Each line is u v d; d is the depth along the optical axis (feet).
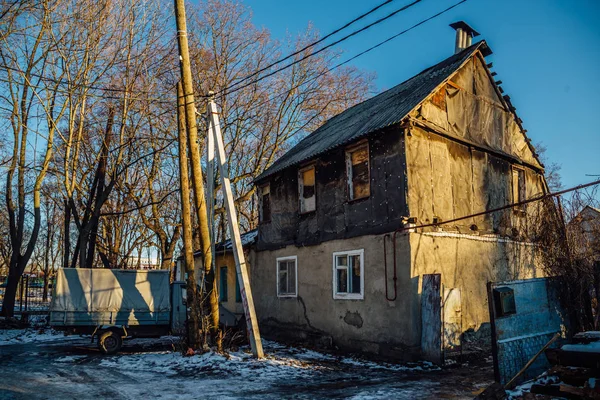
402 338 40.70
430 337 39.19
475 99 53.67
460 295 41.52
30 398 27.61
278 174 61.67
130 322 48.60
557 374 25.45
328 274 50.47
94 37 72.90
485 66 55.93
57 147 80.59
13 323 72.33
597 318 33.81
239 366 37.22
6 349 50.52
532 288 30.40
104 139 77.05
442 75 51.49
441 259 43.78
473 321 45.44
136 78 77.30
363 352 44.47
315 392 29.01
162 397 27.96
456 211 47.37
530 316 29.60
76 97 73.10
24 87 73.26
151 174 92.68
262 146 104.12
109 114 77.10
